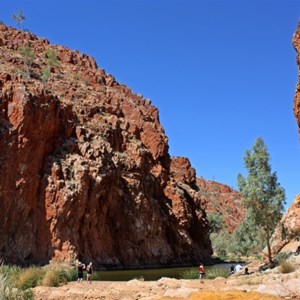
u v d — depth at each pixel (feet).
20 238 153.28
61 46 336.29
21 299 37.81
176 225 244.01
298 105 86.79
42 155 170.40
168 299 42.47
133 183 215.72
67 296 54.03
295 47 89.04
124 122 252.83
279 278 65.82
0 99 163.22
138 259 203.21
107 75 328.08
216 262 266.16
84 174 174.91
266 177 119.55
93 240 179.83
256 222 118.83
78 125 200.54
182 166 315.17
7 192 152.46
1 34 305.94
